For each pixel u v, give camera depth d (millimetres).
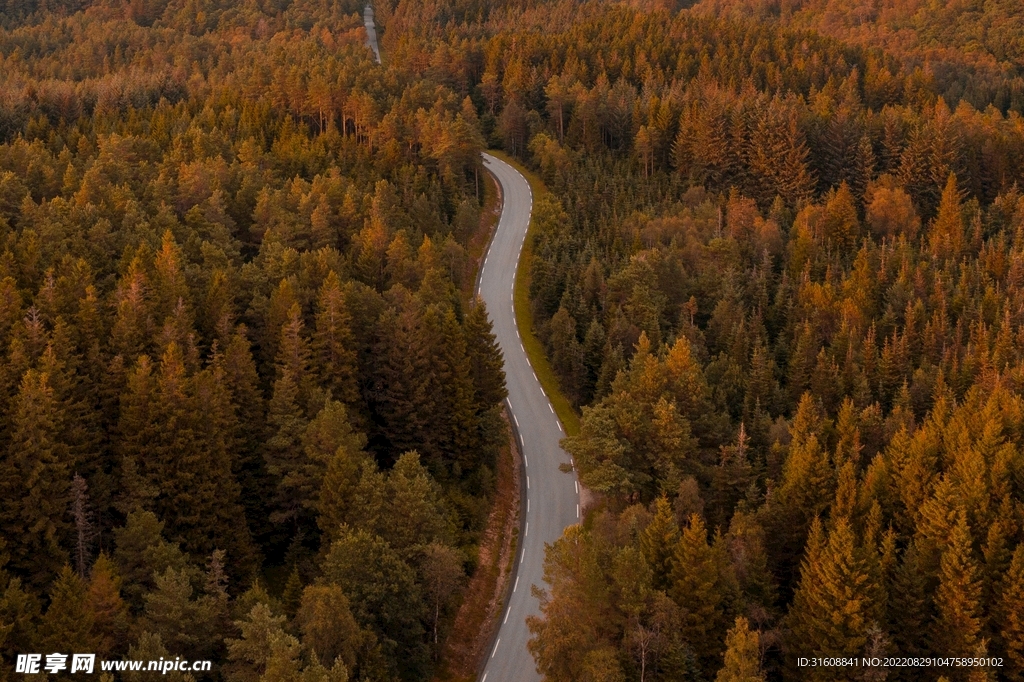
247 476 74062
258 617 53375
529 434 94500
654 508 75812
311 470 70938
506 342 111625
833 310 115500
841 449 83375
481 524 79875
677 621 58656
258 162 130125
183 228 103688
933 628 63906
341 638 55906
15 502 61625
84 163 123375
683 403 85625
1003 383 96438
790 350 109625
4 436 64500
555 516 82375
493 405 89625
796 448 77688
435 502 72812
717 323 109938
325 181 119000
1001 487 72188
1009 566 65062
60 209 99312
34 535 62125
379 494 66375
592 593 57781
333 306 82562
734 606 62938
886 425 88750
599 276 111688
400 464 71188
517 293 124562
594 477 76375
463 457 84625
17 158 117312
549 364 107562
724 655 57469
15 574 61688
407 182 131250
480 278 128625
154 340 77125
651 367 84125
